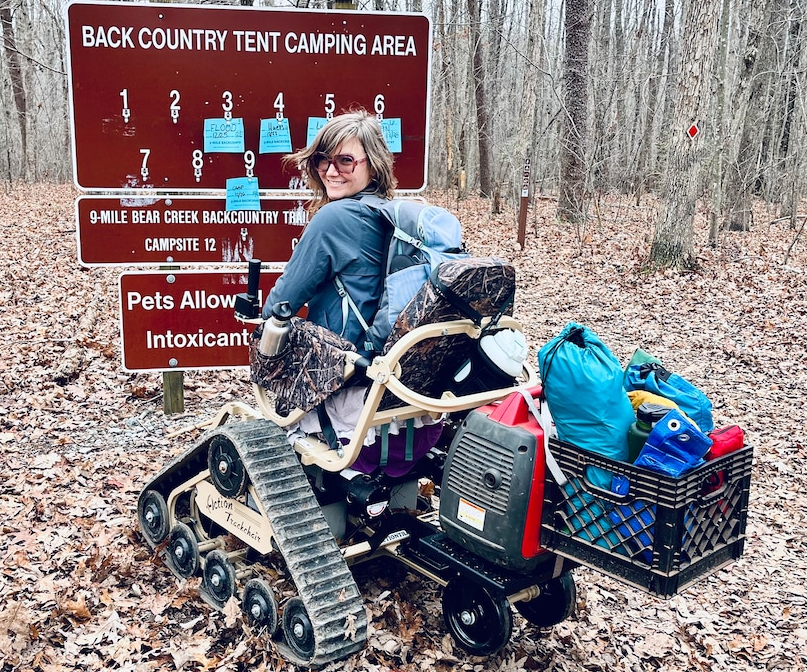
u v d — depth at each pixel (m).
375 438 3.20
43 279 10.60
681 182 12.68
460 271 2.79
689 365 8.36
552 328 9.66
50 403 5.96
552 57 27.27
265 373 3.24
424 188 5.62
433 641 3.37
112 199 5.29
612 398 2.61
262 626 3.22
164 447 5.35
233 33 5.19
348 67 5.36
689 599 4.11
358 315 3.14
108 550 3.94
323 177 3.30
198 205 5.41
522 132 19.64
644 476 2.48
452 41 25.50
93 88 5.11
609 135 20.92
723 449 2.67
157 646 3.23
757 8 17.28
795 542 4.75
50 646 3.17
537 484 2.76
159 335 5.58
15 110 28.23
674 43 27.00
